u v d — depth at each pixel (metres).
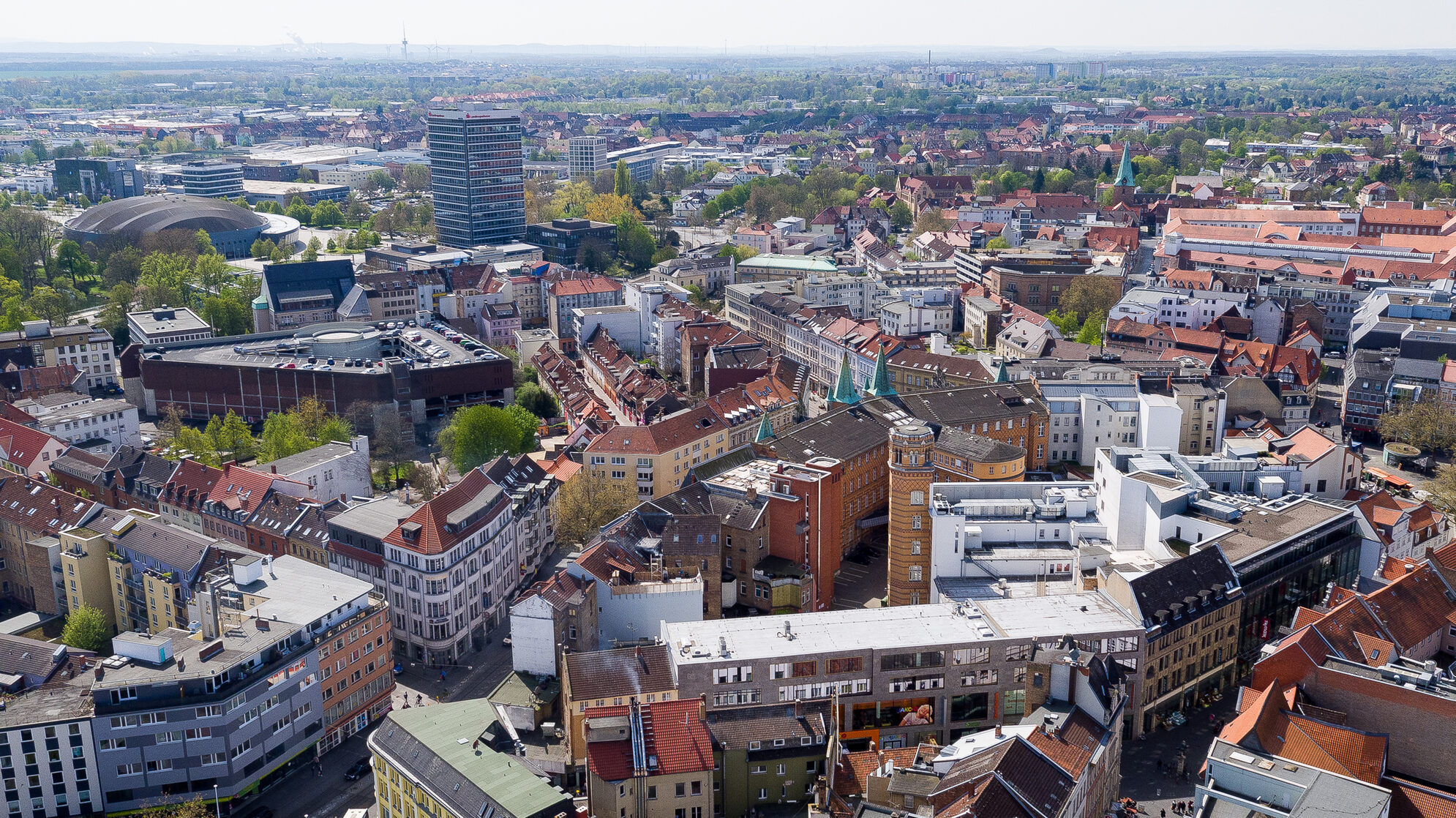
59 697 187.38
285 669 196.50
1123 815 178.00
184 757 186.75
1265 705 170.62
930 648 196.38
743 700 195.00
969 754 164.88
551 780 195.00
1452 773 173.50
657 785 174.88
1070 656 177.25
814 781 183.38
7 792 182.00
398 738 177.38
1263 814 157.88
